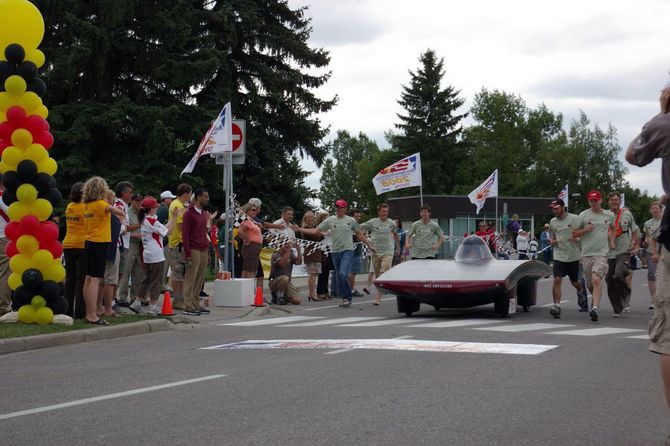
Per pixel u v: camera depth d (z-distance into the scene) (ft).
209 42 108.06
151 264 44.65
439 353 30.14
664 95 16.14
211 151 54.75
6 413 20.47
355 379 24.59
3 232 39.52
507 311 45.98
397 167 82.38
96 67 102.58
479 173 315.58
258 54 122.31
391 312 50.52
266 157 120.06
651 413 20.21
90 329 36.22
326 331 38.42
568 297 64.13
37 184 37.22
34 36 37.42
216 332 39.19
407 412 19.98
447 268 46.21
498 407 20.61
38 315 37.14
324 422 18.93
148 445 17.03
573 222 46.06
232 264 54.90
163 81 106.01
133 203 47.50
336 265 55.11
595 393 22.68
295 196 123.03
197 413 20.06
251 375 25.59
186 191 49.78
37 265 37.11
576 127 305.53
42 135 37.60
